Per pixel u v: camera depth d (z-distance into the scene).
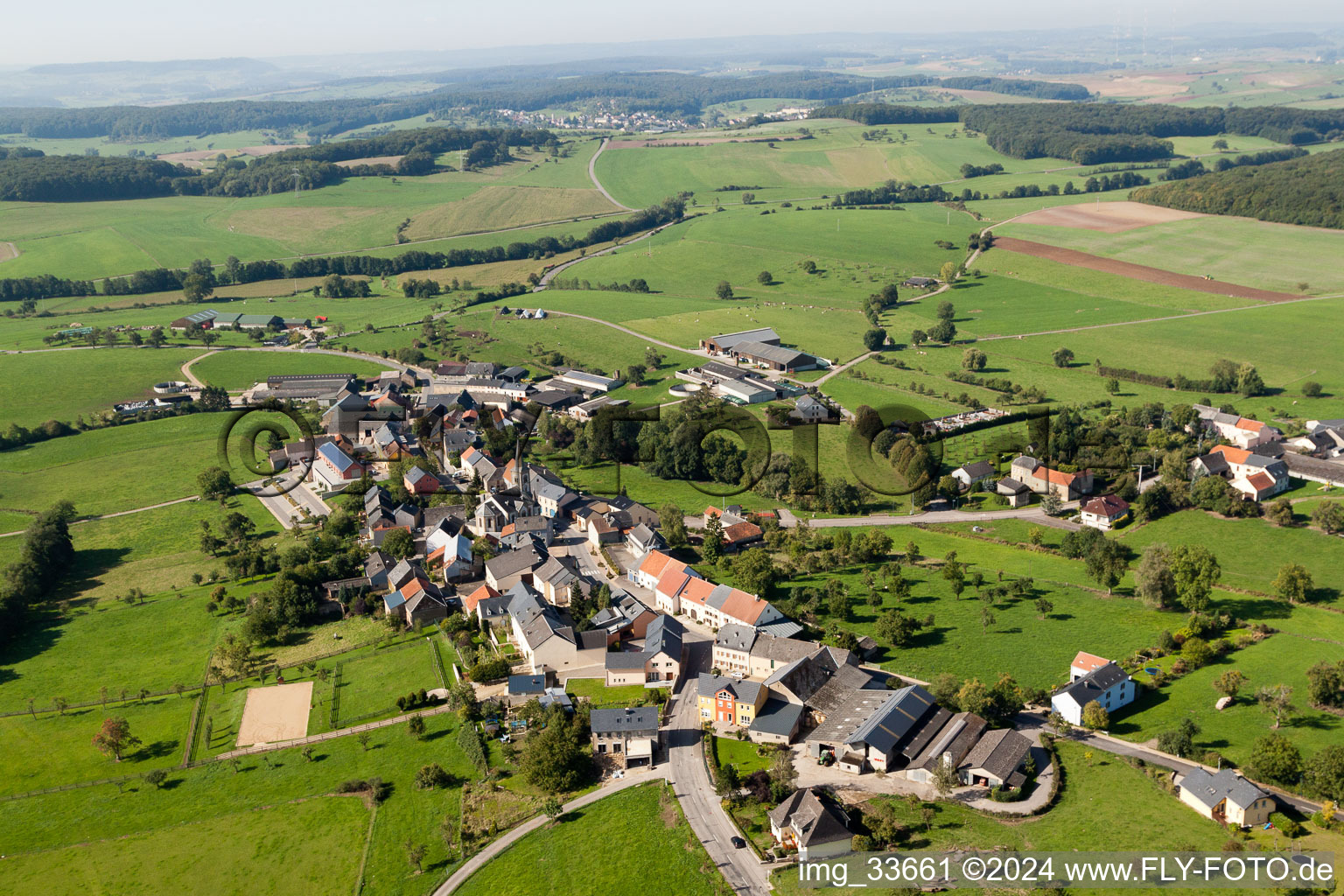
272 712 176.25
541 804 144.12
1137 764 140.75
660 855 129.88
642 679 175.88
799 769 146.62
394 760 158.62
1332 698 153.12
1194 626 178.62
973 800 135.75
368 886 132.25
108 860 141.12
